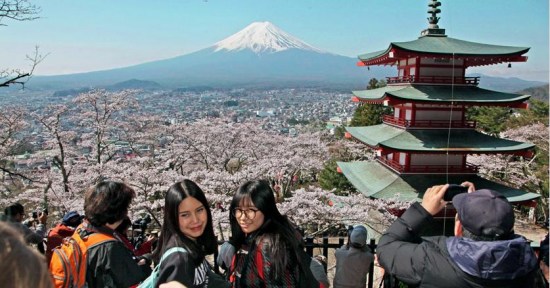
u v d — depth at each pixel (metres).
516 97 16.50
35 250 1.50
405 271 2.69
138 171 18.47
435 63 17.42
